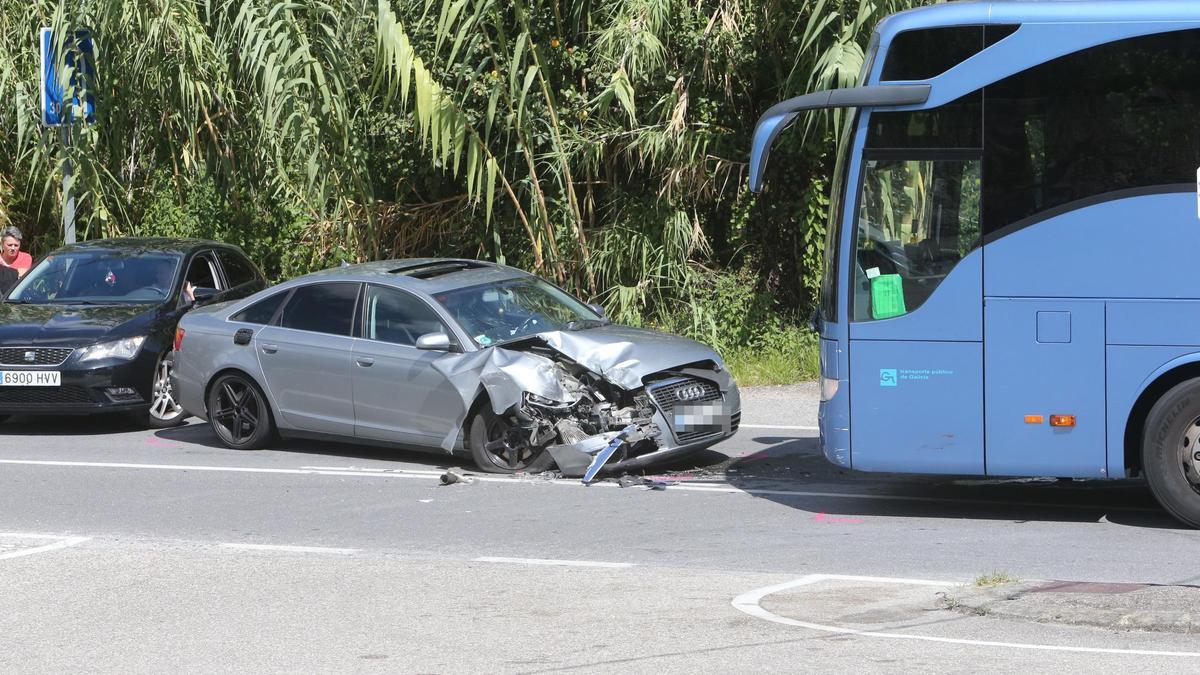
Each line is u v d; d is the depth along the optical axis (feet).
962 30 96.37
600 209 198.70
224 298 161.79
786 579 83.35
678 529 99.14
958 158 96.37
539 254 185.88
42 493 117.50
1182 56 92.43
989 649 66.95
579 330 125.29
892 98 97.25
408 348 124.57
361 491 115.75
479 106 192.54
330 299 131.54
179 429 152.15
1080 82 94.02
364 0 177.68
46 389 144.97
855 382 99.25
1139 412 95.40
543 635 71.72
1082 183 93.91
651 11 176.86
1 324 149.59
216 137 201.67
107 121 206.90
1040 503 105.81
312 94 180.04
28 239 232.94
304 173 192.24
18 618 77.61
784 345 182.29
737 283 190.08
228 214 211.82
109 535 100.73
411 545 95.86
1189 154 92.07
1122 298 93.25
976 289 96.12
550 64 193.06
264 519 105.81
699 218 196.54
